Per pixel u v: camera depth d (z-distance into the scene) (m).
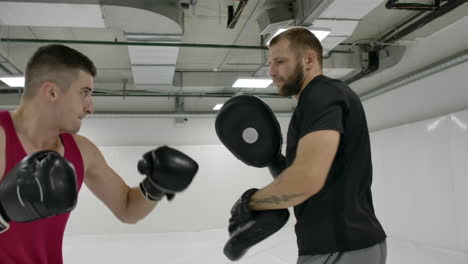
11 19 3.51
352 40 5.66
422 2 4.34
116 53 5.78
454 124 4.69
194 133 7.95
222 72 6.73
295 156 1.07
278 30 3.86
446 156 4.80
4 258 0.93
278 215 1.06
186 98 7.98
